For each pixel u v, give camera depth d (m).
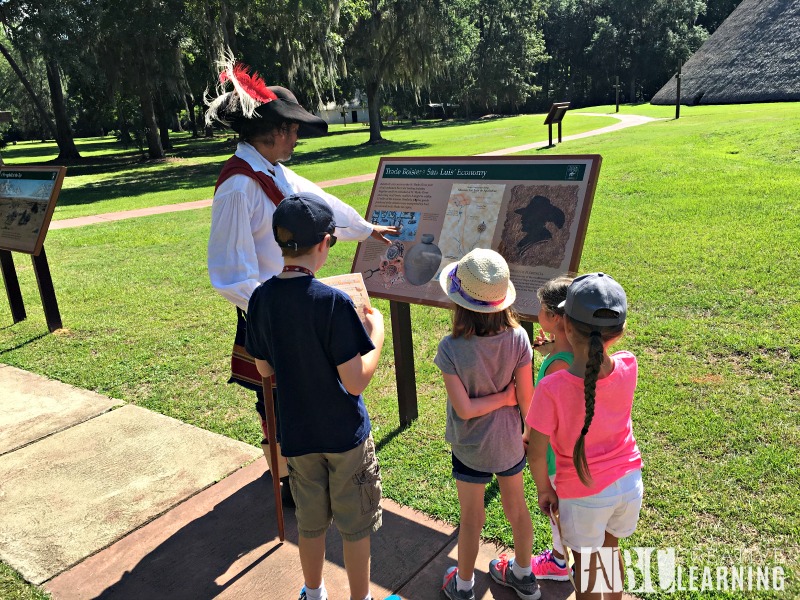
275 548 2.92
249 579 2.73
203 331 5.97
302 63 29.27
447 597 2.52
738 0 66.69
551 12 64.50
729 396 3.81
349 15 29.12
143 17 25.83
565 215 2.98
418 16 30.25
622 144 16.56
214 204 2.83
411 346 3.81
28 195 6.13
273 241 2.92
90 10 24.45
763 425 3.46
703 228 7.54
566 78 65.50
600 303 1.86
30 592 2.71
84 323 6.42
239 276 2.75
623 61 61.41
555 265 2.96
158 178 24.42
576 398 1.97
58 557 2.92
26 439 4.05
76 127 79.56
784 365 4.11
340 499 2.29
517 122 40.50
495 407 2.29
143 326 6.23
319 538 2.36
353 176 17.86
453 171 3.47
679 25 59.84
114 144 56.66
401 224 3.61
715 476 3.07
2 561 2.91
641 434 3.49
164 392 4.66
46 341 5.96
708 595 2.39
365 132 48.06
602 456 2.03
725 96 43.09
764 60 42.59
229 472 3.56
